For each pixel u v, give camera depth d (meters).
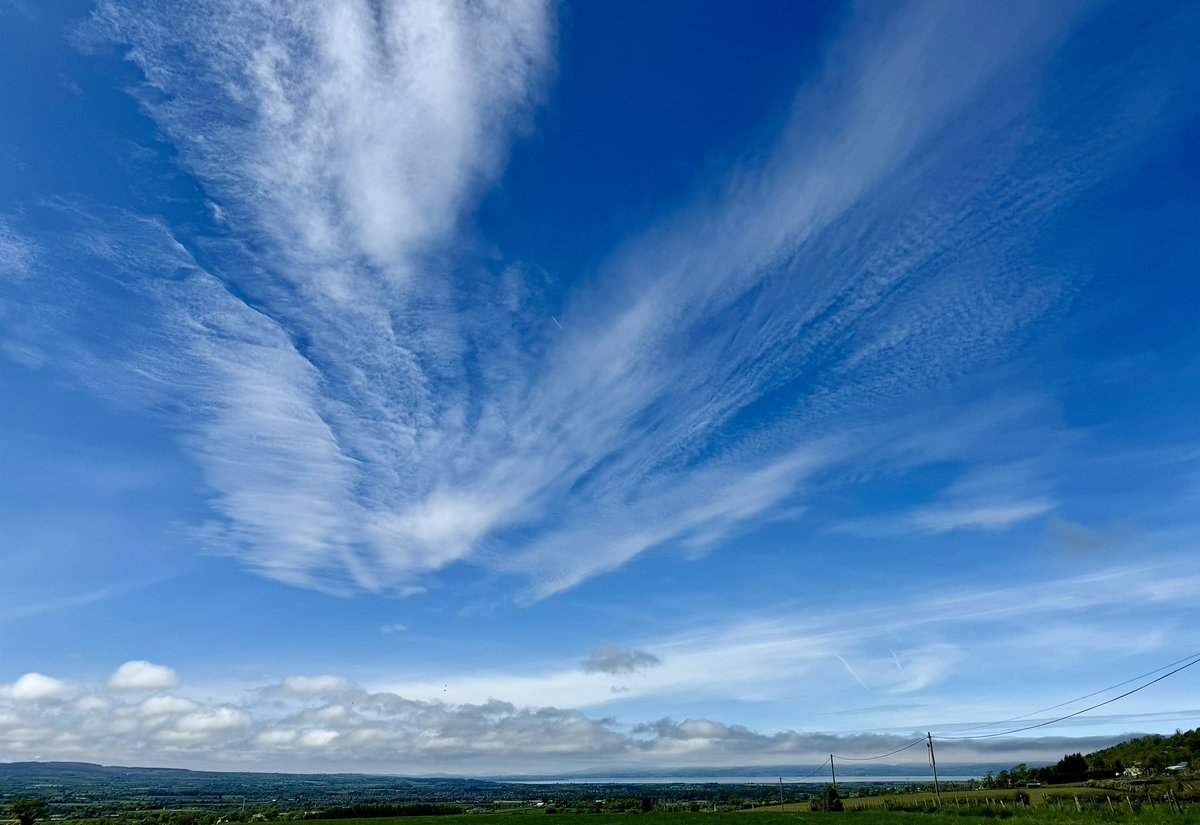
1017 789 117.25
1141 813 57.69
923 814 76.44
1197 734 130.00
